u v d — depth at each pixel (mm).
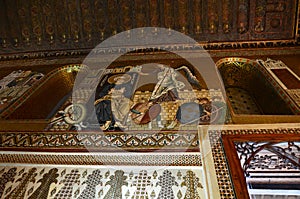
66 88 5145
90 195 2143
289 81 4004
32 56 6047
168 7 5652
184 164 2375
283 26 5398
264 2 5250
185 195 2059
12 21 5977
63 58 5855
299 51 5094
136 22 5891
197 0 5508
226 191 2002
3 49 6230
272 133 2615
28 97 4277
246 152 2426
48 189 2229
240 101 4672
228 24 5578
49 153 2699
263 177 2871
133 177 2293
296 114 3107
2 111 3740
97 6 5734
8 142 2955
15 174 2418
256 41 5469
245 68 4984
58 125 3350
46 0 5758
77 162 2531
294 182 2873
